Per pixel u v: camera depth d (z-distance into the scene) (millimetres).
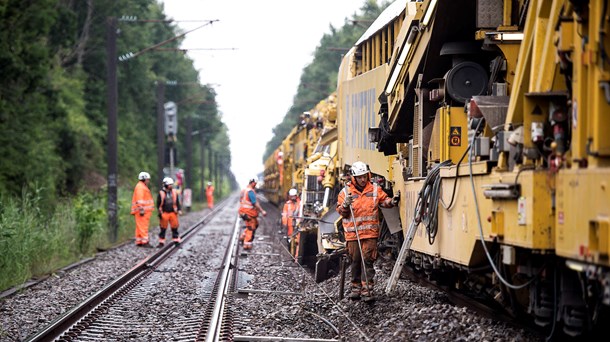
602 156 16281
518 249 20734
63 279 46406
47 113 106375
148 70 184000
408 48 32250
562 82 19312
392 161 38562
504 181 20500
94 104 156250
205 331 27969
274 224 104000
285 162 120500
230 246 68500
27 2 82500
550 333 20734
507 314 25812
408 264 38875
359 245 32125
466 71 27969
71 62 157250
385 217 35656
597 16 16281
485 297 27719
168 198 70500
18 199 67750
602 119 16250
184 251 67188
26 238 49094
